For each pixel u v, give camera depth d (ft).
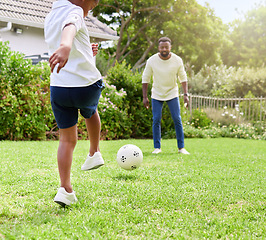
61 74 7.14
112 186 9.53
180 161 15.29
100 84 7.52
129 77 31.76
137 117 31.81
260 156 18.49
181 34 77.51
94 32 40.83
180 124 18.83
